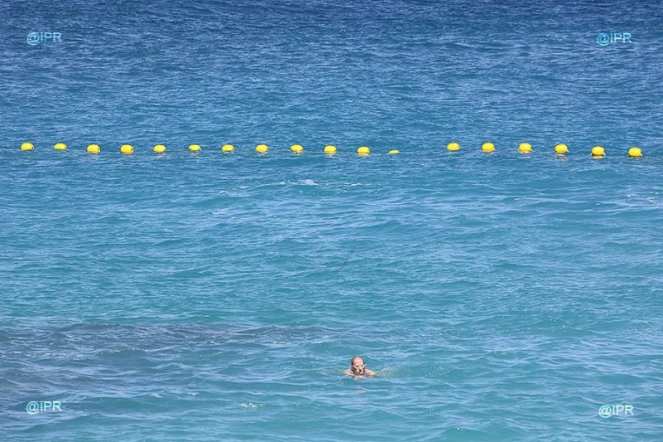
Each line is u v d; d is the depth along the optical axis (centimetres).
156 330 8144
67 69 18825
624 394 6869
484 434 6253
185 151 14575
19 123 15850
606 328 8131
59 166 13688
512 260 9856
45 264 9831
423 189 12469
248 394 6838
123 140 15112
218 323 8325
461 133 15350
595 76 18612
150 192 12500
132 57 19650
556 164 13612
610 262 9769
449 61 19500
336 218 11350
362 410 6575
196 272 9656
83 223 11244
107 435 6181
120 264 9888
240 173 13350
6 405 6606
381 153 14412
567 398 6794
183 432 6238
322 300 8862
